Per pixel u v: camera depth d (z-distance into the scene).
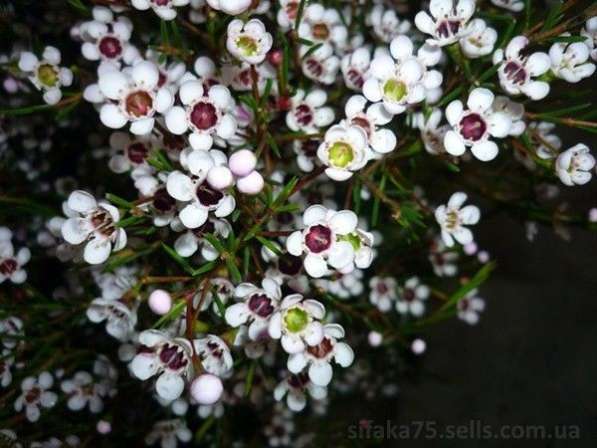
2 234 0.13
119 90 0.11
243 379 0.16
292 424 0.20
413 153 0.13
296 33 0.12
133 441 0.17
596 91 0.18
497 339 0.25
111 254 0.12
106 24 0.13
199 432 0.15
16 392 0.14
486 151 0.11
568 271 0.24
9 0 0.15
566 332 0.24
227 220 0.11
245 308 0.11
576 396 0.23
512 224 0.24
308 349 0.11
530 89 0.11
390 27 0.14
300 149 0.13
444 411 0.25
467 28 0.11
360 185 0.13
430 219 0.15
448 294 0.18
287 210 0.11
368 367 0.21
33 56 0.13
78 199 0.11
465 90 0.12
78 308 0.14
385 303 0.17
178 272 0.13
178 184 0.10
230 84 0.13
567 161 0.12
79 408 0.15
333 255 0.10
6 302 0.14
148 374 0.10
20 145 0.17
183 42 0.13
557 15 0.12
